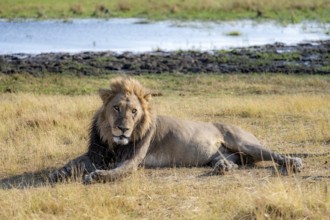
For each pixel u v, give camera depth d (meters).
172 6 44.06
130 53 29.11
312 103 17.55
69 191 9.02
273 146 12.66
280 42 32.56
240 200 8.51
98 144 10.50
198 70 25.86
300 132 13.48
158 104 18.20
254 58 28.36
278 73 25.72
